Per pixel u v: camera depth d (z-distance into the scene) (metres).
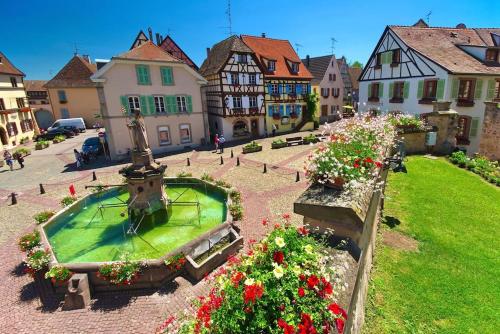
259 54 29.83
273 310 2.35
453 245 6.52
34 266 7.26
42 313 6.56
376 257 5.83
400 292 4.96
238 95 27.73
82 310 6.62
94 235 9.34
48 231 9.38
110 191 12.96
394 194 9.03
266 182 14.86
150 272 7.19
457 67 19.33
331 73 38.84
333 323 2.35
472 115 20.02
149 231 9.52
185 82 24.47
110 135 21.69
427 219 7.62
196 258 8.06
